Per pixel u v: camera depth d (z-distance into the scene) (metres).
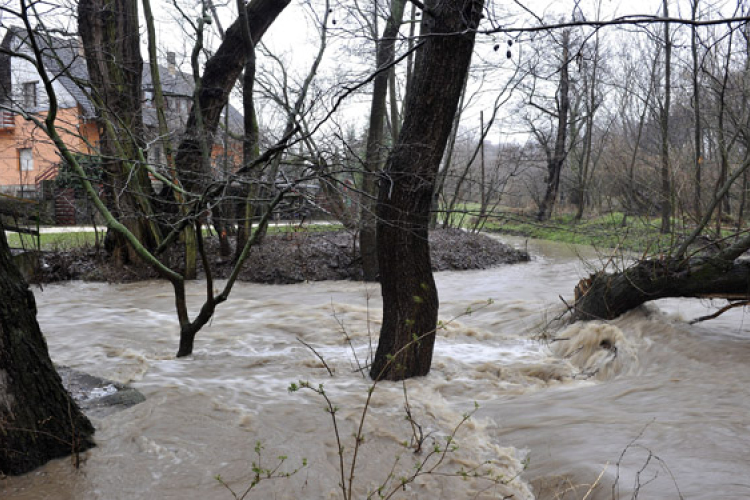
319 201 7.86
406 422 5.45
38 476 4.13
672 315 8.01
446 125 6.08
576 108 31.98
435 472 4.52
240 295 13.56
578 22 3.92
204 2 15.02
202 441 4.85
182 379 6.53
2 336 4.03
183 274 15.46
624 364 7.25
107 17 13.70
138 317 10.70
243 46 15.10
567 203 38.16
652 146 24.44
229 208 14.33
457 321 10.52
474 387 6.74
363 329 9.60
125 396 5.57
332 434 5.10
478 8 5.64
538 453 4.73
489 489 4.27
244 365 7.37
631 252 9.89
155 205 15.31
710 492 3.64
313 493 4.16
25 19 5.15
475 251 20.30
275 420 5.35
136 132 13.59
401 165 6.07
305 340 8.98
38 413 4.23
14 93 12.41
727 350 6.73
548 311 10.06
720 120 10.44
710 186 11.70
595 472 4.12
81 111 14.24
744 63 14.54
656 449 4.42
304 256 16.56
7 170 27.81
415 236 6.26
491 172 25.84
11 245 17.19
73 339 8.98
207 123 15.16
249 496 4.08
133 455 4.52
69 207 24.48
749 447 4.32
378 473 4.51
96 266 15.72
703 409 5.27
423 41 5.80
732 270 7.30
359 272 16.09
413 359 6.66
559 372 7.41
